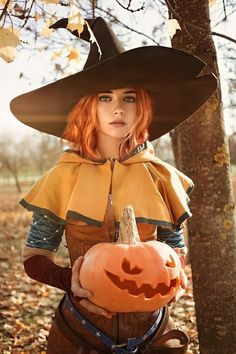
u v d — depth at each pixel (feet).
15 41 8.21
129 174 8.23
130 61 8.02
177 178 8.64
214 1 12.11
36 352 15.31
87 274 7.33
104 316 7.72
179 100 9.48
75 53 10.00
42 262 7.94
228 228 11.02
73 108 8.80
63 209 8.00
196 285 11.28
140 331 7.79
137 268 7.19
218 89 10.98
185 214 8.19
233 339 11.01
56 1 9.27
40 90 8.53
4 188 98.63
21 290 23.63
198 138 10.96
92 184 8.04
